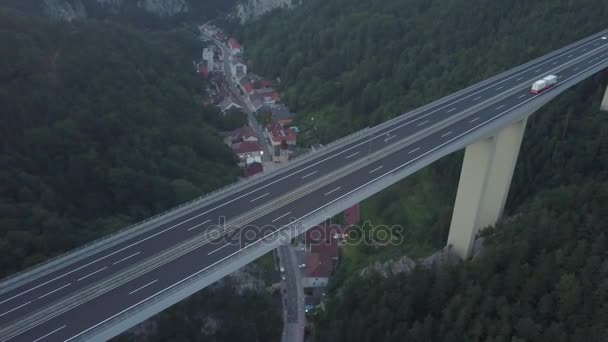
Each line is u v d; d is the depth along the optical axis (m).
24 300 41.38
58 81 80.62
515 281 49.81
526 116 69.19
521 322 45.09
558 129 75.50
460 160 83.38
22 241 54.62
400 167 58.34
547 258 49.56
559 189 63.47
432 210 82.94
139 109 87.25
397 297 54.50
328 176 58.47
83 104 79.12
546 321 46.22
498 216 72.50
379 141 66.06
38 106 72.75
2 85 72.06
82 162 69.38
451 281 53.34
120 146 76.94
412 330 49.78
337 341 55.62
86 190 69.00
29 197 61.03
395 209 85.56
